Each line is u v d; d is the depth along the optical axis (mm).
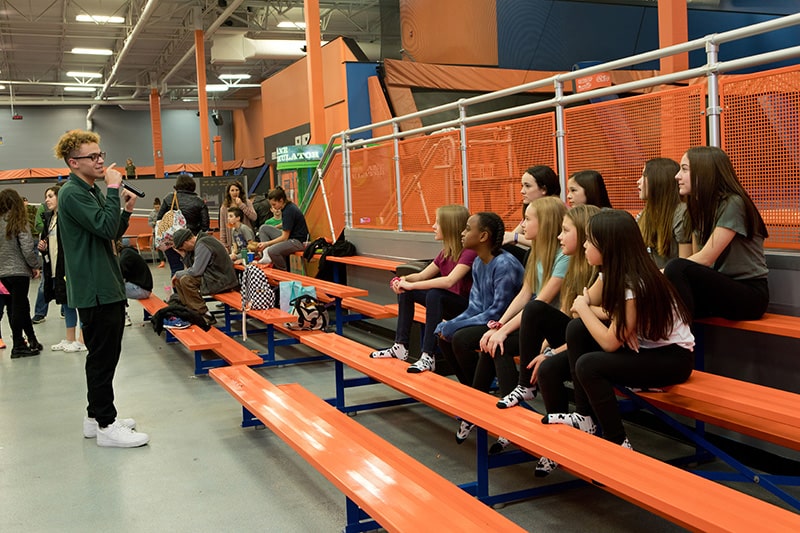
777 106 3119
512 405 2918
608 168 4051
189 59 24125
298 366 5855
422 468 2682
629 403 3336
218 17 18594
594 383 2643
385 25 13109
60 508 3143
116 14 18438
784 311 3203
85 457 3820
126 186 3891
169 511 3064
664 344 2654
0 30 19719
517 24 13523
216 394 5062
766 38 14945
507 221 4953
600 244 2631
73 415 4672
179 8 18734
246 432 4164
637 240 2619
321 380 5332
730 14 14727
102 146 30672
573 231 3094
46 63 24516
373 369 3695
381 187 7113
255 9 19766
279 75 15727
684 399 2918
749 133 3248
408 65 12469
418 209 6324
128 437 3957
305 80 14219
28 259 6543
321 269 7902
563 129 4352
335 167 8375
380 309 5746
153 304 7031
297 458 3697
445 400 3020
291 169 10930
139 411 4672
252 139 29953
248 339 7113
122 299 3984
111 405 4039
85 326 3926
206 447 3910
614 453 2295
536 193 3865
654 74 13508
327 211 8602
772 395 2479
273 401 3617
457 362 3873
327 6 19156
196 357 5598
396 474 2510
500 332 3301
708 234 3041
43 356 6652
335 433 3037
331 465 2604
